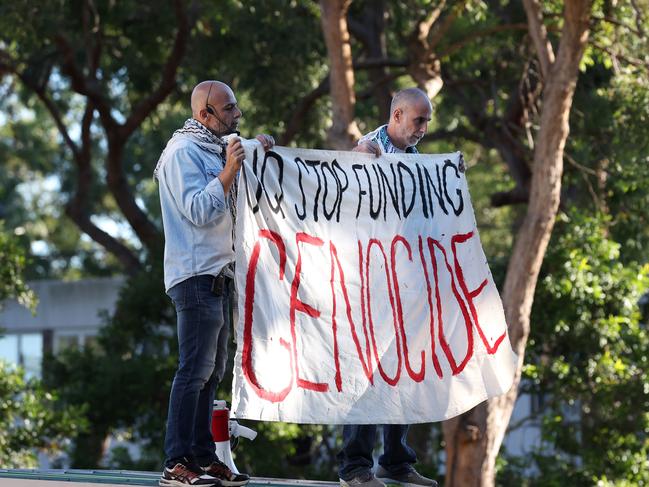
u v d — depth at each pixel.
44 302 46.84
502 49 30.38
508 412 23.91
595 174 28.27
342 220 10.63
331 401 10.12
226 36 32.47
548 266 27.38
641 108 25.42
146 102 33.75
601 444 28.33
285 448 28.50
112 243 36.53
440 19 30.09
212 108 10.17
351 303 10.46
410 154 11.16
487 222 48.94
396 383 10.49
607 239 28.36
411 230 10.96
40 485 11.10
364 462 10.52
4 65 34.88
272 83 32.91
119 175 35.06
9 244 28.05
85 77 35.78
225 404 11.52
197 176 9.90
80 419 27.59
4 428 26.86
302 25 31.91
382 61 31.16
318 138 35.06
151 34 33.16
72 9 31.91
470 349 10.98
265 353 9.88
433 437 30.58
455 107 35.66
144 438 30.72
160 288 30.47
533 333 27.89
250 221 10.10
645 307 30.67
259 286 9.98
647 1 24.72
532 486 29.61
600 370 27.53
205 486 9.86
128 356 31.39
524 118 31.56
